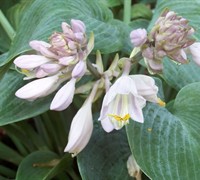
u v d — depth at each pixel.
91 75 0.37
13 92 0.39
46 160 0.42
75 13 0.40
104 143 0.37
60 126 0.49
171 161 0.32
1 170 0.50
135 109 0.31
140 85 0.31
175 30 0.31
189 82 0.42
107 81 0.34
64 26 0.32
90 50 0.33
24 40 0.38
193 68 0.43
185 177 0.31
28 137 0.50
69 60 0.31
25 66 0.32
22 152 0.52
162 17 0.32
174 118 0.35
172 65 0.43
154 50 0.32
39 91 0.32
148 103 0.36
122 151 0.37
